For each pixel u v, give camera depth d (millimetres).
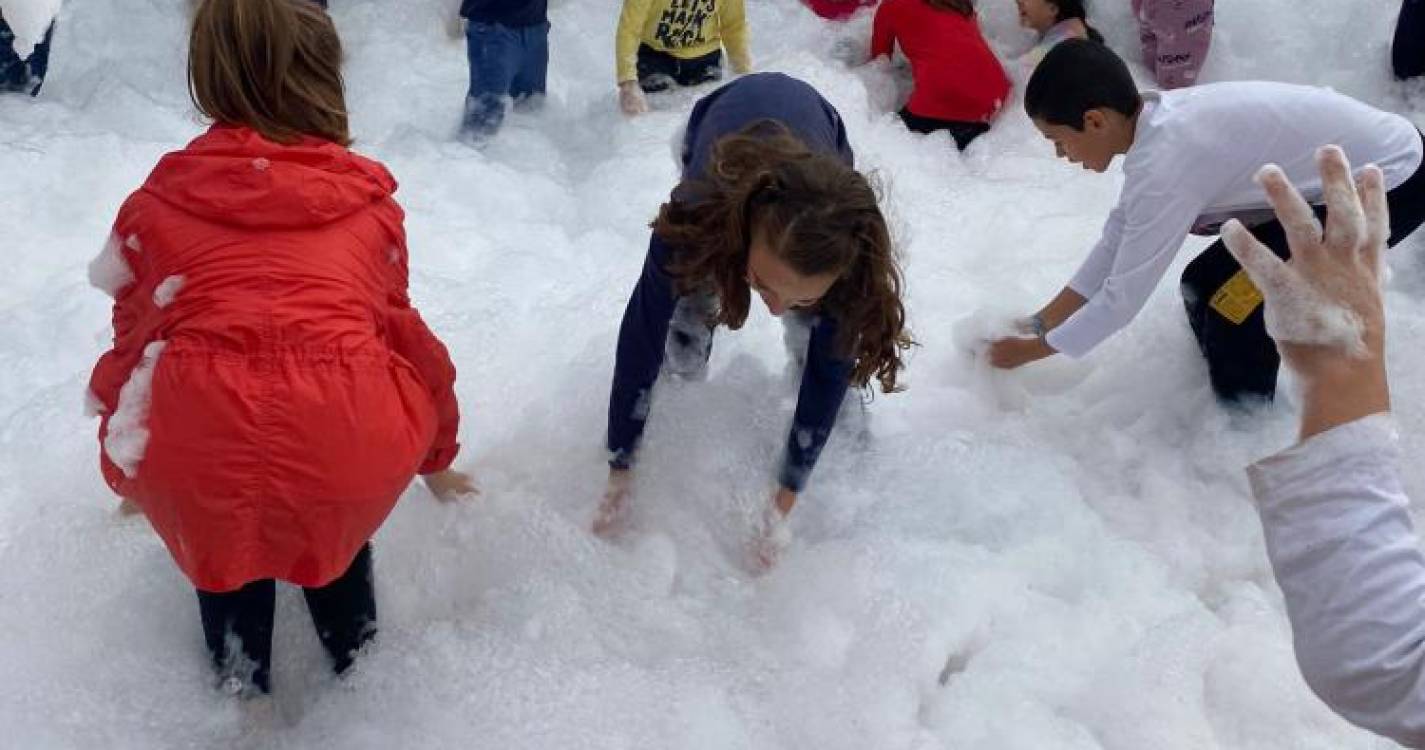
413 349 2348
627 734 2527
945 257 4164
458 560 2891
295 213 2150
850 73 5227
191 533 2104
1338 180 1424
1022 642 2828
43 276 3602
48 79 4789
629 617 2787
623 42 4762
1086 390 3656
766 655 2740
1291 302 1454
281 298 2115
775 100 2633
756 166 2209
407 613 2805
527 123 4910
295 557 2164
